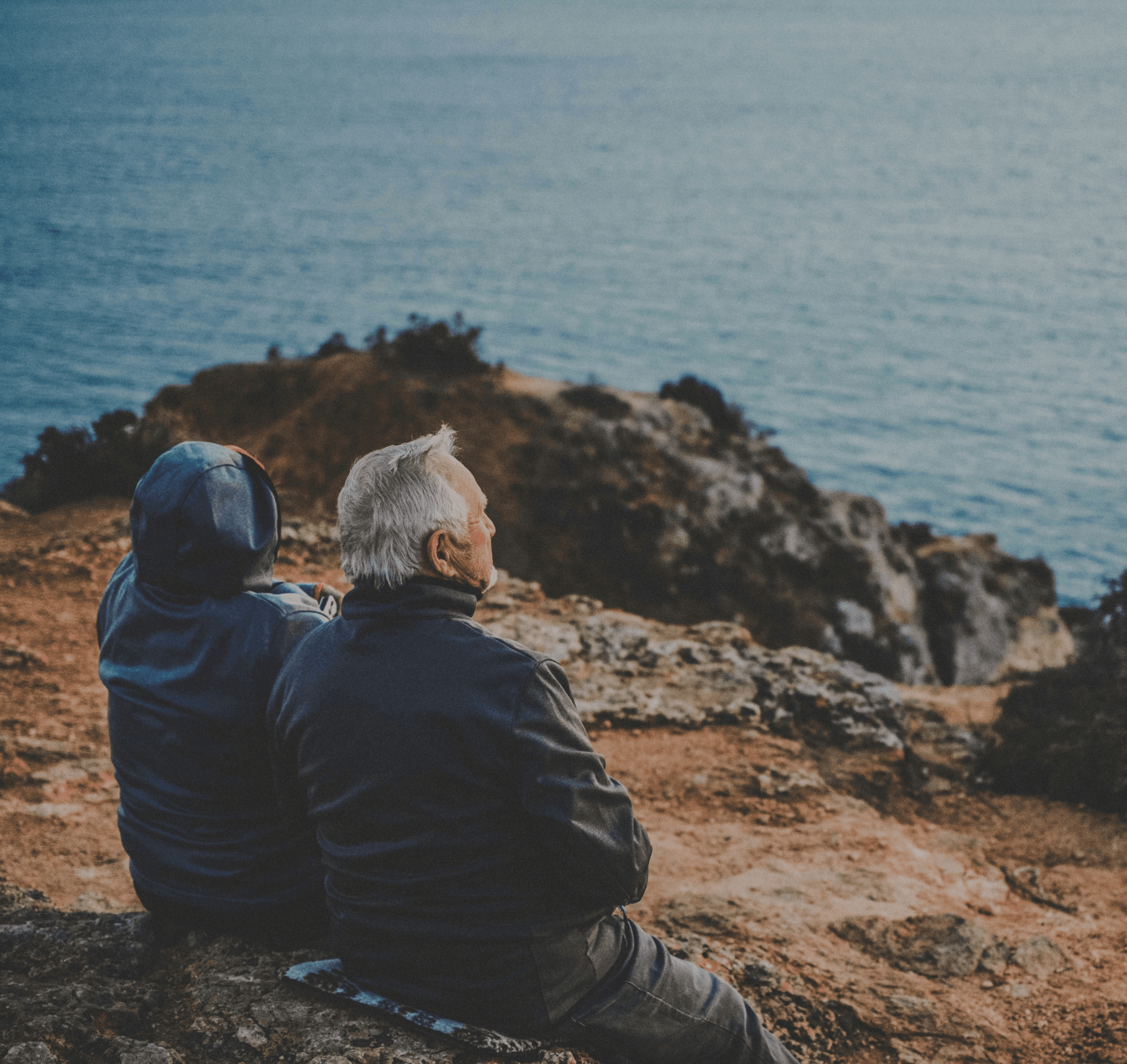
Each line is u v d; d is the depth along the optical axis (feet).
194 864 8.58
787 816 17.61
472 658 6.91
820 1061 10.94
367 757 6.98
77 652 22.56
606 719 20.31
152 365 614.75
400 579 7.11
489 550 7.48
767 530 155.43
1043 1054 11.60
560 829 6.70
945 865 16.76
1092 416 555.69
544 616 25.72
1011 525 411.54
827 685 22.65
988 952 13.74
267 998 8.09
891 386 606.55
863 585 153.58
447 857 6.98
